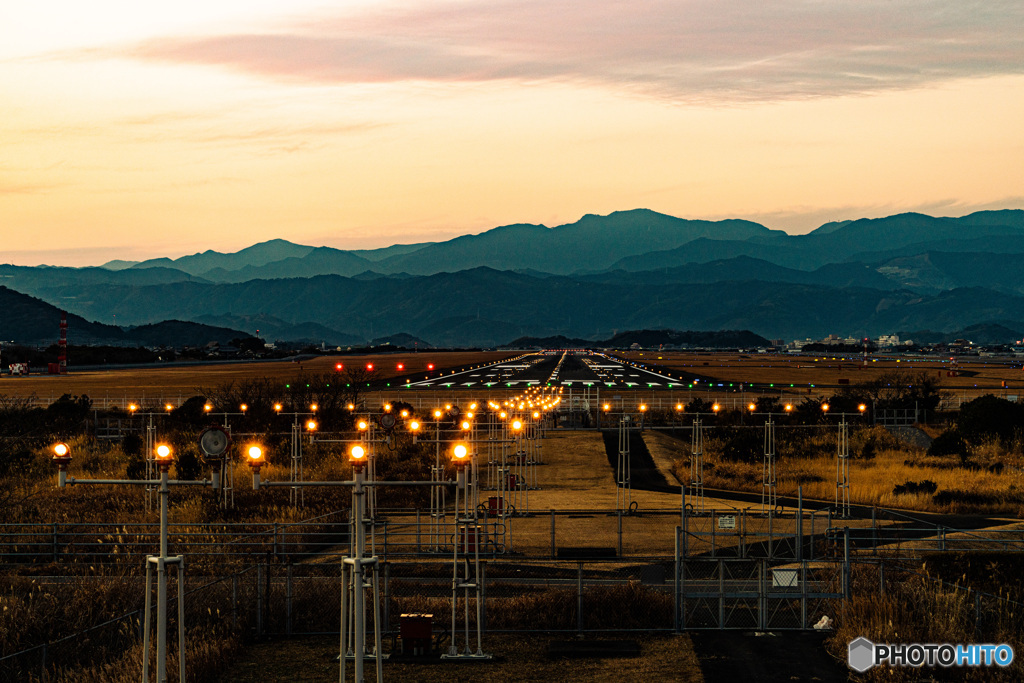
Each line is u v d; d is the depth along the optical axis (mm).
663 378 169875
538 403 93812
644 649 26078
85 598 28906
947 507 50500
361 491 17797
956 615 26359
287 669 24719
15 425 77500
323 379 123562
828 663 24484
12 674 23062
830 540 36656
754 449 70812
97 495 51906
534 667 24594
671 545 41219
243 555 36062
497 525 41469
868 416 91125
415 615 26016
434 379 165875
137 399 111812
